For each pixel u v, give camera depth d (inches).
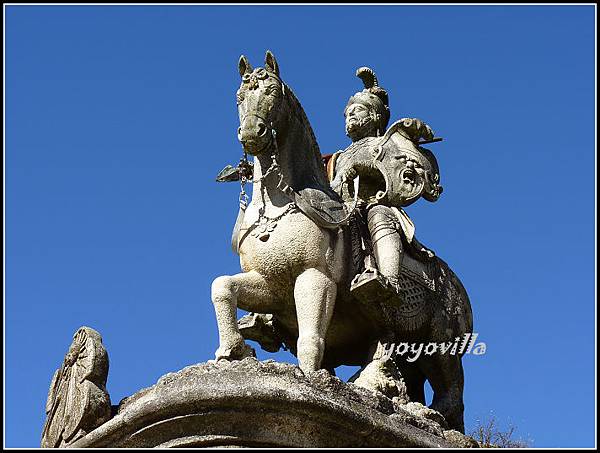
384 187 334.0
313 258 295.9
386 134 338.6
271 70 304.7
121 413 265.4
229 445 258.4
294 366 267.1
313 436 264.4
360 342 319.0
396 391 300.2
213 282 290.5
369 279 297.3
